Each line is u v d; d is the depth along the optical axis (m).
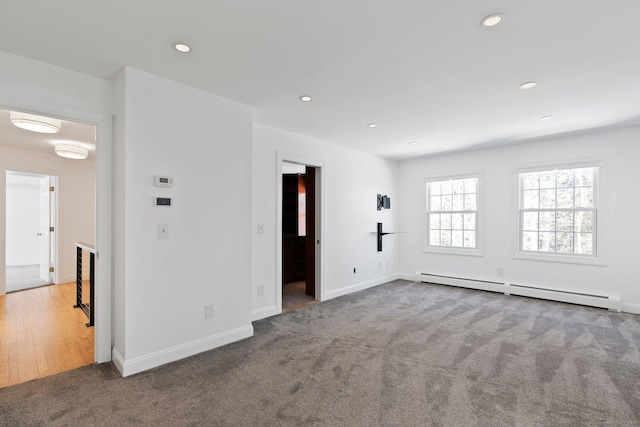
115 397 2.13
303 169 5.92
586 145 4.33
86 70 2.50
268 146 3.94
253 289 3.74
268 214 3.92
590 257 4.33
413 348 2.92
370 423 1.87
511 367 2.55
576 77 2.59
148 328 2.54
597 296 4.23
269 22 1.87
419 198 5.99
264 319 3.77
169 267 2.67
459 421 1.88
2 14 1.79
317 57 2.29
